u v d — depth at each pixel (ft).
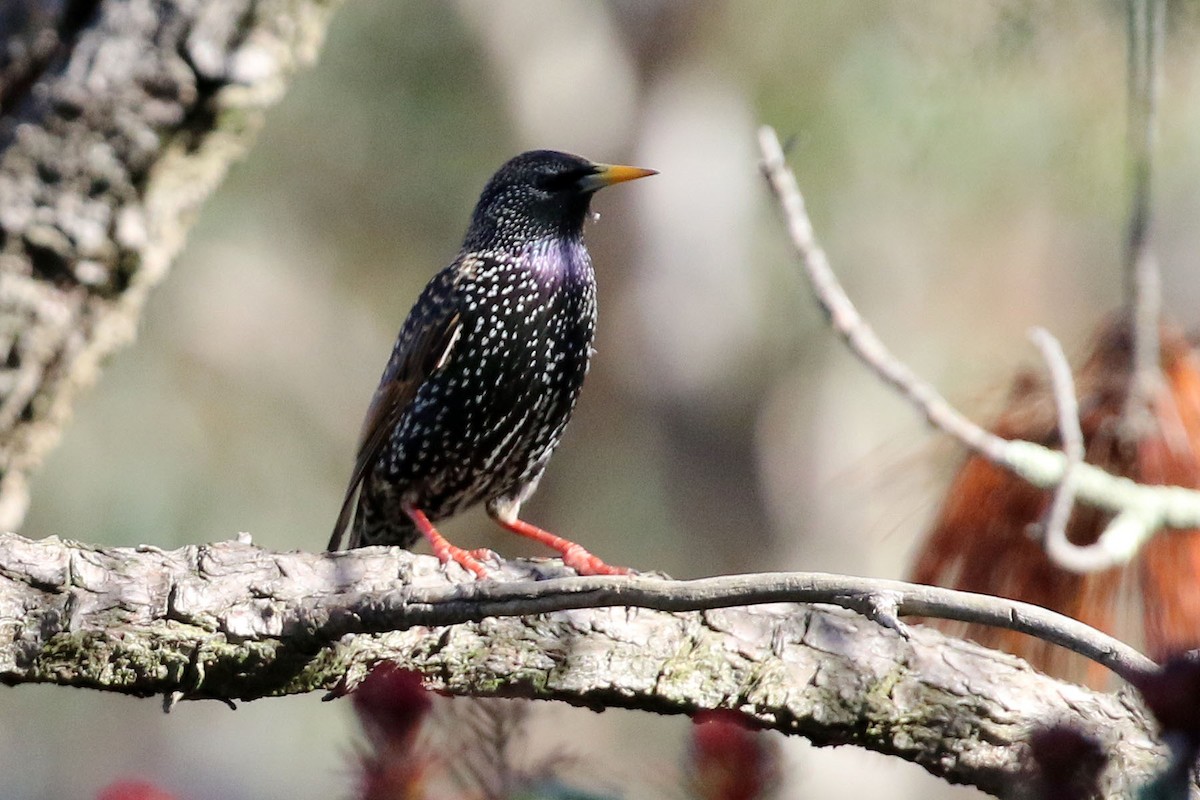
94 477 63.05
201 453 66.74
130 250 29.27
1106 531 20.58
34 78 29.04
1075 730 12.38
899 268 67.00
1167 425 21.38
